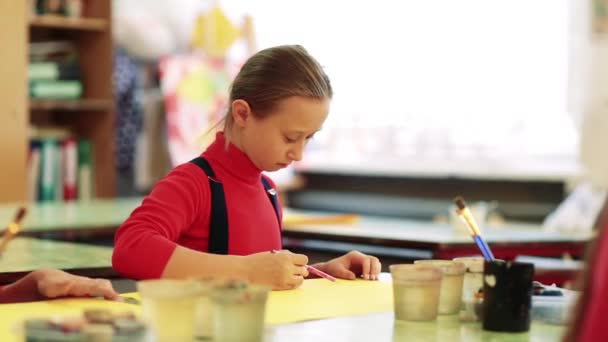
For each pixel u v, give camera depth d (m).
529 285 1.55
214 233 2.24
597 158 4.34
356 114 5.82
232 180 2.28
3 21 5.14
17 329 1.27
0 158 5.15
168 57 5.57
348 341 1.46
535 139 4.91
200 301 1.42
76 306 1.75
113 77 5.58
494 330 1.55
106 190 5.66
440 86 5.34
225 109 2.52
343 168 5.91
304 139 2.25
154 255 1.98
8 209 4.20
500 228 3.93
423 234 3.40
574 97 4.49
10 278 2.31
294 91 2.18
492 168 5.10
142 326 1.25
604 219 1.23
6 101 5.16
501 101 5.05
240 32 5.76
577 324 1.22
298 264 1.98
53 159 5.49
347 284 2.06
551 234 3.57
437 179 5.54
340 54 5.86
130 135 5.86
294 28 6.05
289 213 4.18
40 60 5.49
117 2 5.65
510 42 4.98
